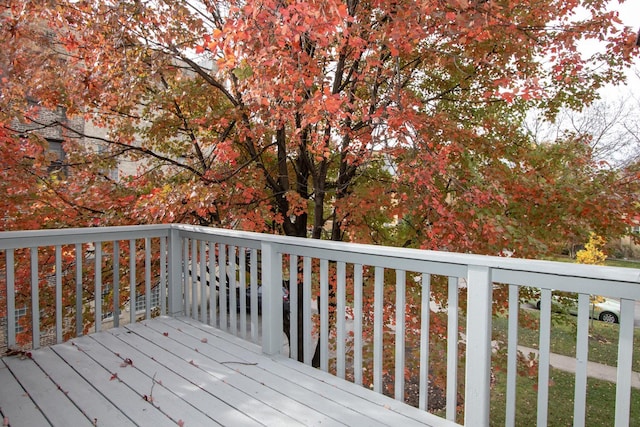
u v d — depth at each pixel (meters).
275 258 2.64
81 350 2.69
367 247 2.09
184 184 4.43
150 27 4.19
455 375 1.86
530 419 6.70
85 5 3.87
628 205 3.96
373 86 4.30
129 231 3.18
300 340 5.42
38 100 4.20
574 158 4.44
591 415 6.69
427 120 4.09
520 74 4.12
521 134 4.92
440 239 3.93
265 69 3.29
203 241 3.26
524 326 4.82
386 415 1.91
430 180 3.75
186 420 1.86
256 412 1.93
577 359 1.51
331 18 2.68
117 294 3.16
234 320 2.98
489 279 1.69
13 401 2.01
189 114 5.01
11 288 2.58
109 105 4.53
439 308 5.09
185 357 2.59
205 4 4.50
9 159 3.84
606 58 4.43
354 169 5.25
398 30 3.16
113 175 6.12
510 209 4.37
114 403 2.00
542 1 4.16
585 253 5.21
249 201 4.86
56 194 4.51
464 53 4.39
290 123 4.46
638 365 7.58
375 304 2.14
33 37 3.65
